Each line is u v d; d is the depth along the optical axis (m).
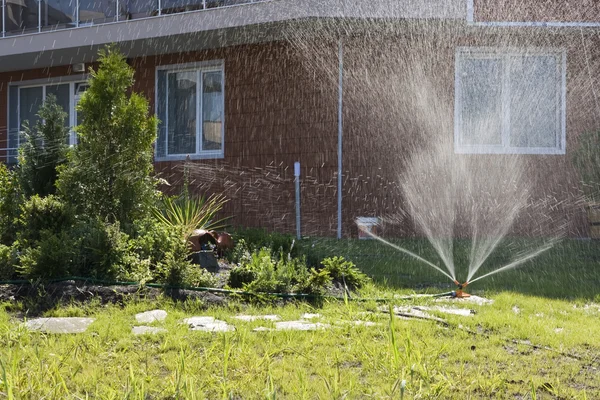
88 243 6.02
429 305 5.35
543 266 7.72
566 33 10.57
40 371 3.33
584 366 3.69
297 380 3.29
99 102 7.05
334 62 11.00
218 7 10.86
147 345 4.02
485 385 3.26
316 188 11.12
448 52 10.72
